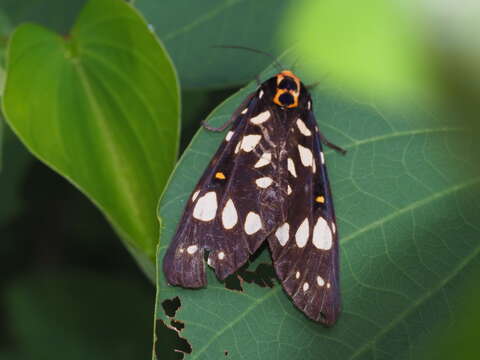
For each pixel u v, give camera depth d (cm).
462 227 20
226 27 23
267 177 21
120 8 22
